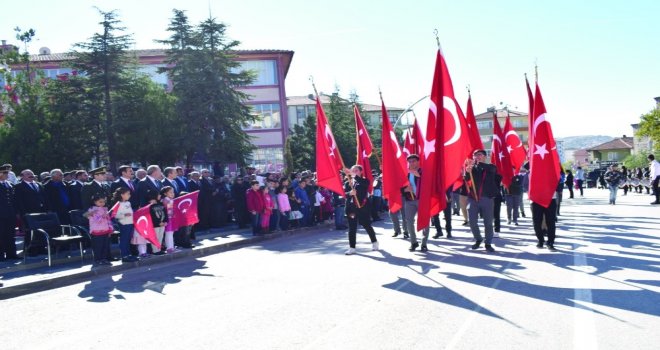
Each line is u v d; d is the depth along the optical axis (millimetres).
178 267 11047
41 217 11406
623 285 7438
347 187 12141
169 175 14461
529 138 11391
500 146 15773
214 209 18156
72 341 5977
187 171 27031
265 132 44531
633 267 8719
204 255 12852
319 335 5746
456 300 6988
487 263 9688
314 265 10391
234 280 9172
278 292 7961
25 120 26891
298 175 19016
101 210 11039
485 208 11242
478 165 11367
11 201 11664
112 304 7758
